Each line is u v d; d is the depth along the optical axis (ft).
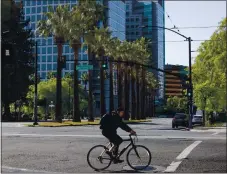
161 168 37.50
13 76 239.91
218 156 46.57
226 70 149.59
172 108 538.47
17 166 38.70
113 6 520.42
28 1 526.57
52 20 159.43
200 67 160.97
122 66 236.63
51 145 59.52
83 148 55.16
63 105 297.12
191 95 127.24
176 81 643.45
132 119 266.36
